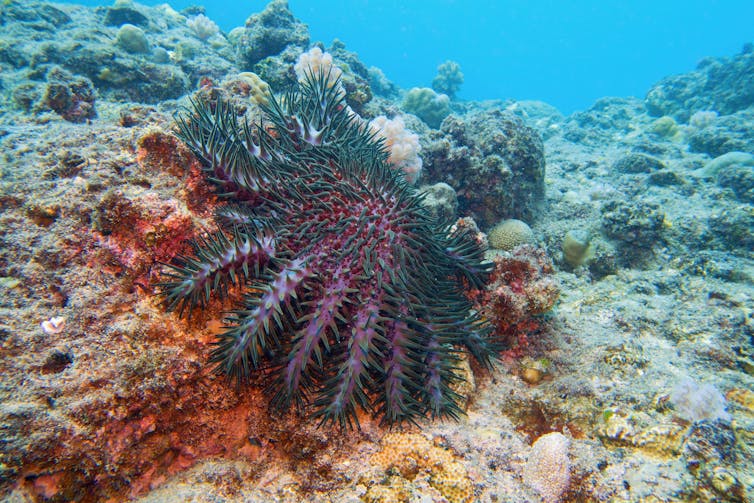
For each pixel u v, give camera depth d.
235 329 0.35
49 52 1.12
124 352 0.35
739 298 0.66
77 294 0.36
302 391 0.38
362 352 0.36
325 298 0.36
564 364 0.53
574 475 0.40
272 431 0.40
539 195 1.09
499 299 0.54
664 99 2.26
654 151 1.64
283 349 0.37
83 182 0.40
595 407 0.46
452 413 0.41
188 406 0.38
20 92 0.82
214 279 0.36
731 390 0.47
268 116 0.52
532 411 0.48
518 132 1.02
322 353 0.39
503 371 0.53
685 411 0.44
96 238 0.38
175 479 0.37
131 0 1.62
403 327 0.38
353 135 0.52
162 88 1.21
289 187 0.40
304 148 0.47
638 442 0.42
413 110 1.85
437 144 0.92
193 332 0.39
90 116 0.76
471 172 0.92
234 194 0.41
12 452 0.29
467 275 0.52
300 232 0.38
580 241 0.86
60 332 0.34
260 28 1.45
